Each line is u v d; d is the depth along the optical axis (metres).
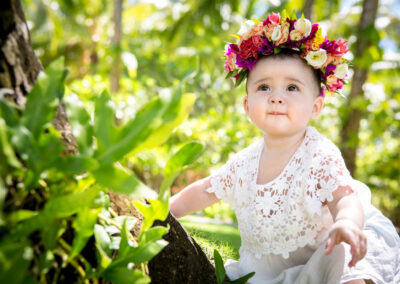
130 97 3.86
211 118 4.58
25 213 0.70
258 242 1.34
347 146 4.83
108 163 0.75
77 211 0.79
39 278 0.77
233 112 4.76
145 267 0.97
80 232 0.79
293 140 1.33
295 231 1.29
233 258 1.57
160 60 8.35
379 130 5.64
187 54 8.27
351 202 1.13
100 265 0.83
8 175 0.70
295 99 1.31
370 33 4.68
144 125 0.76
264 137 1.40
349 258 1.13
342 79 1.39
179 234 1.14
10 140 0.70
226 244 1.75
